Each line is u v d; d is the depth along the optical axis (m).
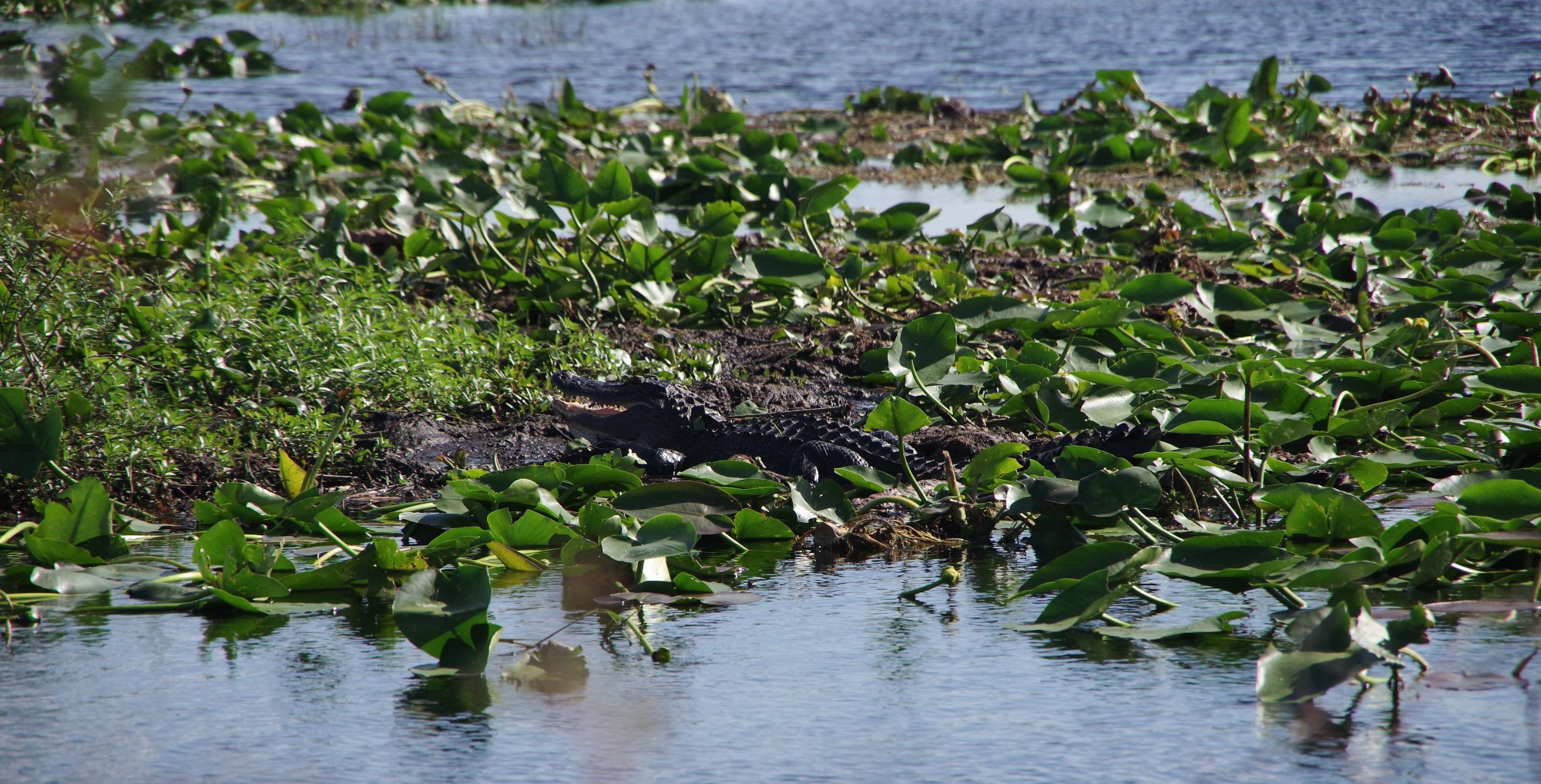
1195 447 11.49
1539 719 6.20
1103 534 10.29
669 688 7.02
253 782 5.89
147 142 29.52
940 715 6.55
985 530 10.32
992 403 13.48
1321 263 18.50
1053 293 18.83
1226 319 16.45
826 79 51.72
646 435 13.42
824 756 6.08
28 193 13.98
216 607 8.64
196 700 6.89
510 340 15.03
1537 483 9.54
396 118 33.44
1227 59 53.72
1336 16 72.81
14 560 9.82
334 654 7.66
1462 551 8.14
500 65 55.06
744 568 9.67
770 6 98.88
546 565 9.67
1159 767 5.84
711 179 25.14
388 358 13.71
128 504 11.42
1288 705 6.51
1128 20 78.62
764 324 18.00
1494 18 66.81
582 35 70.88
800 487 10.53
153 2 63.84
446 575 7.62
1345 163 28.58
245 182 26.81
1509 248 17.50
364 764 6.07
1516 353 13.34
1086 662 7.26
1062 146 33.50
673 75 52.44
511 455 13.07
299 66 53.12
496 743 6.29
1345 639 6.54
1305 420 9.98
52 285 12.30
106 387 11.55
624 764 6.04
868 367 15.25
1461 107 36.66
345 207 17.78
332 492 10.12
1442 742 5.99
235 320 13.75
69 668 7.42
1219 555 7.95
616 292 17.69
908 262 19.92
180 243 17.55
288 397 12.96
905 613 8.35
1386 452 11.55
